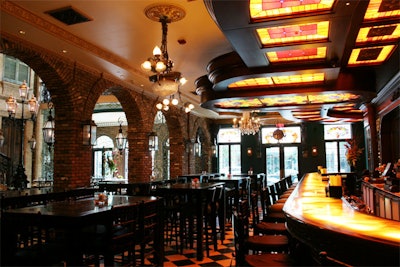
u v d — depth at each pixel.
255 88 7.40
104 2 4.74
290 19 3.76
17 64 15.09
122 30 5.70
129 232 3.97
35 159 15.71
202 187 5.98
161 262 4.77
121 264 4.70
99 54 6.62
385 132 9.77
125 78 8.44
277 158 17.00
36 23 5.19
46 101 12.94
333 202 3.94
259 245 3.38
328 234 2.35
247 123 12.78
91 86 7.75
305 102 9.13
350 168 15.38
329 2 3.48
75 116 7.21
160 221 4.79
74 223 3.25
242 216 3.25
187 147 13.60
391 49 5.26
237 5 3.40
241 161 17.33
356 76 6.73
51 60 6.58
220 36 5.94
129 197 4.81
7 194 5.42
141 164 10.03
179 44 6.33
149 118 10.57
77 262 3.23
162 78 5.47
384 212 6.45
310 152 16.42
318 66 5.67
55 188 6.74
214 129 17.41
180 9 4.91
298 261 2.85
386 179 6.43
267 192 5.45
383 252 2.00
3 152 14.59
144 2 4.74
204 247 6.14
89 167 7.63
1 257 3.30
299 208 3.43
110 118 17.20
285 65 5.72
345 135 16.03
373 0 3.60
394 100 7.90
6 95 14.56
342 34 4.25
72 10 4.98
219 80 6.47
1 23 5.12
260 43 4.62
